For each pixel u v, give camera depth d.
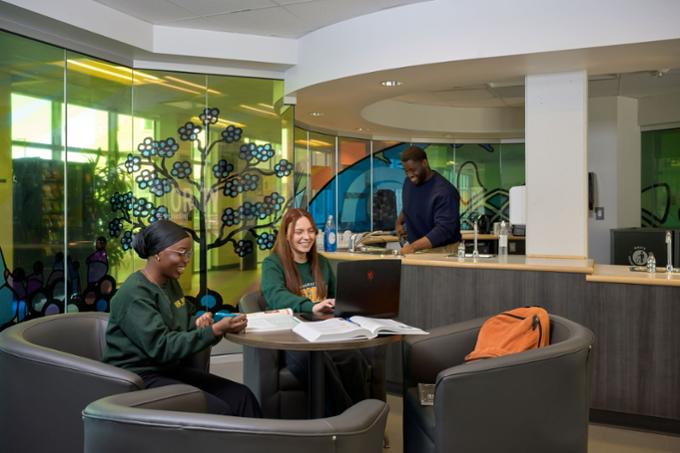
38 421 2.06
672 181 8.01
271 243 5.34
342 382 2.91
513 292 3.63
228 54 4.88
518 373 1.96
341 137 8.41
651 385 3.27
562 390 1.99
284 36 5.00
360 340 2.16
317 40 4.80
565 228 4.36
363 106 5.97
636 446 3.06
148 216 4.97
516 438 1.97
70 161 4.41
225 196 5.21
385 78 4.62
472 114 8.29
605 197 6.61
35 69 4.13
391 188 8.98
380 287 2.43
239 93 5.22
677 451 3.00
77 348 2.51
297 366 2.88
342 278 2.33
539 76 4.43
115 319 2.30
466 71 4.38
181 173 5.08
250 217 5.29
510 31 3.90
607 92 6.77
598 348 3.40
